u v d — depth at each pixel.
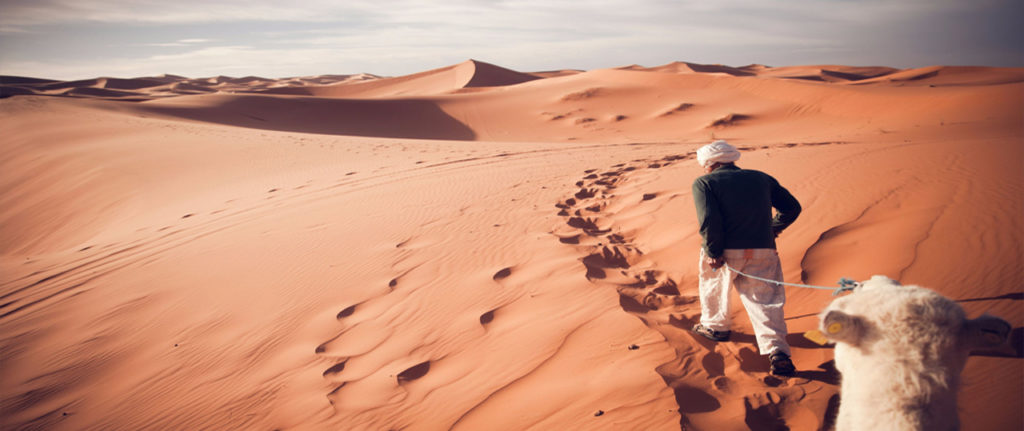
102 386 5.94
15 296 9.41
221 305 7.32
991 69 88.75
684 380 3.72
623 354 4.18
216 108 52.59
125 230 14.91
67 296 8.81
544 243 7.38
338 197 12.92
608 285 5.60
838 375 3.48
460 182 12.86
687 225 7.06
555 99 60.84
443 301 6.10
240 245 9.82
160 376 5.84
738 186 3.75
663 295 5.27
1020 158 6.98
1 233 20.09
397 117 56.91
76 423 5.29
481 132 52.12
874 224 5.65
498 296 5.91
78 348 6.86
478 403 4.05
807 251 5.43
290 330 6.23
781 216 4.00
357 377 4.93
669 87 59.91
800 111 43.84
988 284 4.00
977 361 3.23
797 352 3.86
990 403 2.88
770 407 3.31
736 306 4.76
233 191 16.95
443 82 135.50
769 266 3.75
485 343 4.95
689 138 39.72
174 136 29.20
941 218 5.27
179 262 9.48
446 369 4.70
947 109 32.16
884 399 1.95
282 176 18.50
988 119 25.83
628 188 9.95
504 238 7.95
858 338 2.03
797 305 4.56
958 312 1.94
